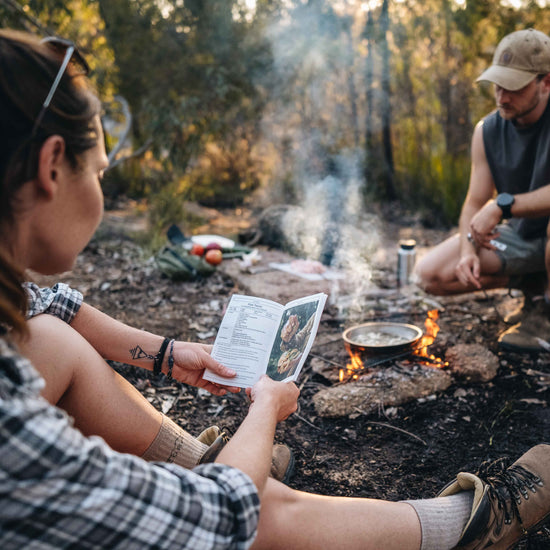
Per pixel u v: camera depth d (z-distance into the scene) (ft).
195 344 5.04
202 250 13.51
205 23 19.75
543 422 6.93
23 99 2.83
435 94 19.89
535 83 7.95
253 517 3.06
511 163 8.86
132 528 2.72
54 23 16.57
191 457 4.60
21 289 3.13
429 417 7.14
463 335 9.48
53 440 2.55
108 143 19.97
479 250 9.18
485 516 4.12
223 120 20.59
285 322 5.16
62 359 3.91
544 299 8.99
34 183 2.96
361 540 3.69
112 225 17.20
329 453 6.49
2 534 2.53
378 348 7.88
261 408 3.80
